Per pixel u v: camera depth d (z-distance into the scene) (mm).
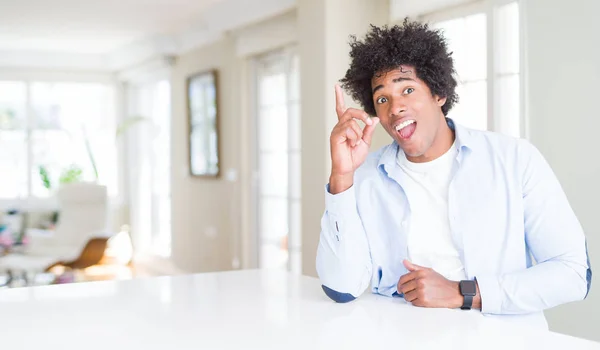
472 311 1295
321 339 996
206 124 6031
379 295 1436
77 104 8086
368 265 1419
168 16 5770
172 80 6785
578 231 1374
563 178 2812
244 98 5336
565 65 2787
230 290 1425
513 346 939
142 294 1383
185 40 6395
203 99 6082
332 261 1327
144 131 7809
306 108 3973
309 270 3984
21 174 7883
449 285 1299
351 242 1336
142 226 7902
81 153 8078
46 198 7898
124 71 7887
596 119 2664
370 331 1044
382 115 1427
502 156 1418
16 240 6543
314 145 3908
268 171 5195
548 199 1382
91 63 8055
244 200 5363
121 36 6812
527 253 1470
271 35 4871
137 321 1132
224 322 1117
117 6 5391
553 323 2816
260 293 1387
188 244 6496
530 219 1393
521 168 1401
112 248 7305
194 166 6301
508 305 1301
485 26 3340
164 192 7230
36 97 7922
